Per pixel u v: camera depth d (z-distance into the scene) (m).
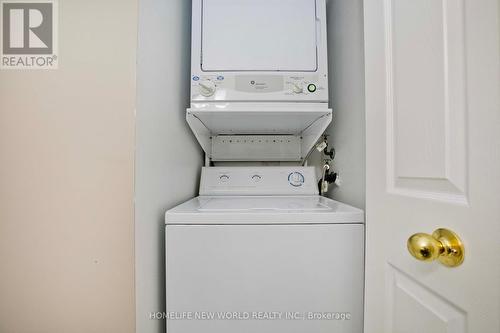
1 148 0.75
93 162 0.75
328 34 1.55
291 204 1.11
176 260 0.86
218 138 1.67
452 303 0.51
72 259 0.75
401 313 0.68
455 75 0.51
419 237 0.50
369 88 0.85
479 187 0.46
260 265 0.86
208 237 0.86
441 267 0.54
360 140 1.12
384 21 0.77
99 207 0.75
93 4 0.75
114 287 0.75
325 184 1.46
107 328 0.75
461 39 0.50
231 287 0.85
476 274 0.45
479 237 0.45
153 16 0.89
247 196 1.44
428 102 0.59
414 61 0.64
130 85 0.75
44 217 0.75
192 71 1.20
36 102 0.75
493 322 0.42
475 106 0.47
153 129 0.89
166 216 0.86
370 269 0.82
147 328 0.82
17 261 0.76
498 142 0.42
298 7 1.25
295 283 0.86
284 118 1.31
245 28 1.23
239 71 1.21
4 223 0.76
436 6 0.56
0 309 0.76
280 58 1.22
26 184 0.75
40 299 0.76
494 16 0.43
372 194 0.82
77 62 0.75
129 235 0.75
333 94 1.46
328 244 0.87
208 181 1.48
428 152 0.58
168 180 1.06
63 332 0.76
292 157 1.67
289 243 0.87
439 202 0.55
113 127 0.75
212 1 1.24
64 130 0.75
